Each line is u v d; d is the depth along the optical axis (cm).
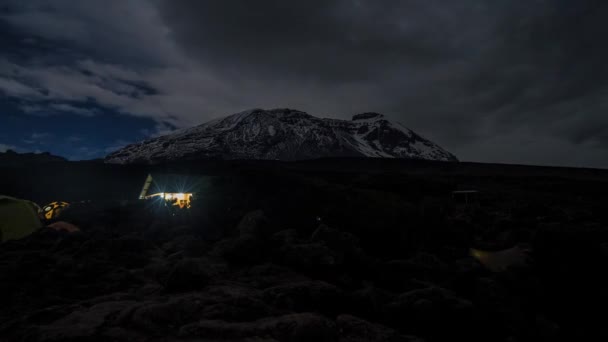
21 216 1395
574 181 5428
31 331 438
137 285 744
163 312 498
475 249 1294
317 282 725
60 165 3934
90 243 980
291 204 1517
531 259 1083
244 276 825
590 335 823
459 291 962
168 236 1266
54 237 1211
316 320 493
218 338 444
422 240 1366
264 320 521
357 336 534
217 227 1358
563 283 957
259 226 1099
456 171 8725
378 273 969
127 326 468
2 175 3219
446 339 675
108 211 1638
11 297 655
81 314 498
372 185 2289
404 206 1535
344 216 1433
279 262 927
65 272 770
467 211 1950
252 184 1733
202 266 771
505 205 2356
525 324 823
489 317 805
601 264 982
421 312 692
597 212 2317
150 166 4206
